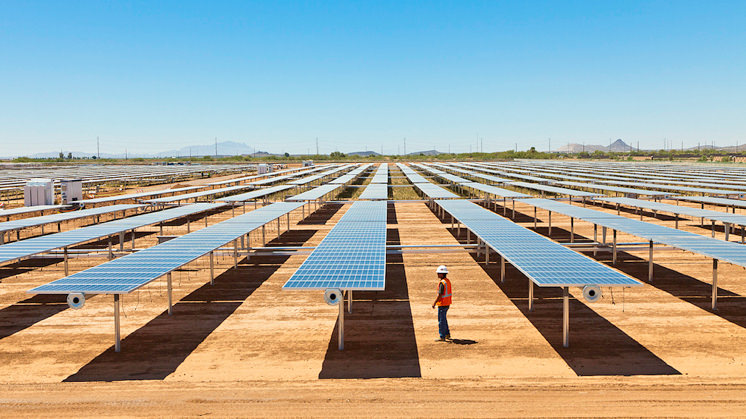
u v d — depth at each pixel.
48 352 10.73
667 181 46.00
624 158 164.75
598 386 8.83
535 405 8.19
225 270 18.34
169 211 25.05
